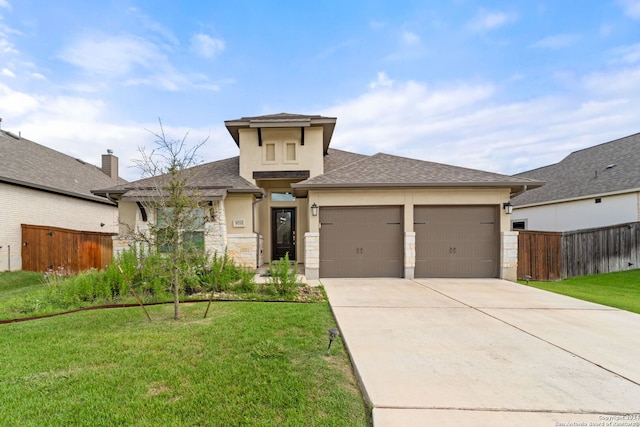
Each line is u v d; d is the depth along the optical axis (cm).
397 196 1060
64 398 313
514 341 471
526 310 652
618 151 1727
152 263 673
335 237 1077
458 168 1179
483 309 658
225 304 689
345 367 388
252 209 1158
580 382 348
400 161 1262
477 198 1062
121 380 346
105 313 617
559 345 455
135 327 525
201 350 426
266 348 427
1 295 845
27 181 1309
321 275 1071
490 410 295
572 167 1944
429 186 1030
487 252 1076
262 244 1354
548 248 1138
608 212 1488
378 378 353
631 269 1246
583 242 1182
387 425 272
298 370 373
